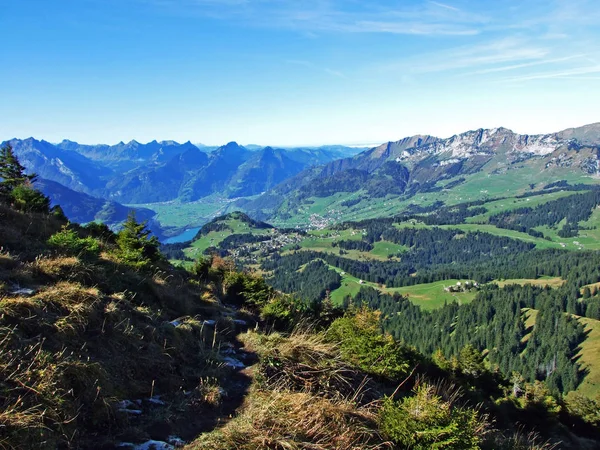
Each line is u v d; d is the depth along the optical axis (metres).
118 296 9.69
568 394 87.00
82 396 6.09
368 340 11.67
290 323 15.81
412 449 6.59
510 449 9.01
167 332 9.59
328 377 8.38
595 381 88.38
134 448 5.56
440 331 129.38
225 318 13.81
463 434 6.84
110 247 18.56
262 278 21.39
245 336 11.94
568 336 106.31
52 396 5.58
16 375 5.62
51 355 6.41
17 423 4.79
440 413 7.04
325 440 5.92
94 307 8.38
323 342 10.42
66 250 12.21
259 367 8.69
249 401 7.41
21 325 6.75
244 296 20.42
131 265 14.33
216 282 24.00
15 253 10.86
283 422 5.98
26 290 8.21
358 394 8.49
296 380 8.40
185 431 6.32
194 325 11.00
